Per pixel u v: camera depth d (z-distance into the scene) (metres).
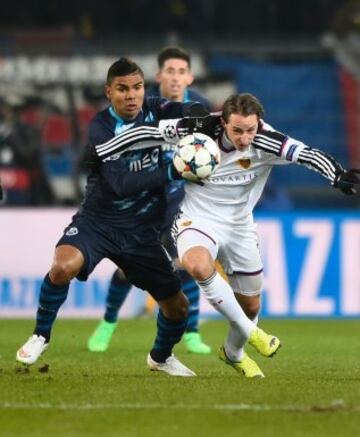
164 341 28.20
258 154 26.72
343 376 28.48
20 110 63.25
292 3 72.38
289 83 67.00
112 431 19.50
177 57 37.34
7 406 22.02
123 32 71.94
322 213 53.59
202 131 26.48
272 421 20.41
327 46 67.19
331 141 66.50
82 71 64.12
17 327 46.56
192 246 26.75
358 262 53.66
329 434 19.31
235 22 72.38
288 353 36.75
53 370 29.34
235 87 66.62
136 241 27.45
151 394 23.58
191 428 19.75
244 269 27.98
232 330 26.77
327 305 53.56
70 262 26.61
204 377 27.41
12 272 53.03
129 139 26.31
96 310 52.62
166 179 26.09
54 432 19.45
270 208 60.06
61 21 71.19
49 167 62.94
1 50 64.31
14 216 53.19
